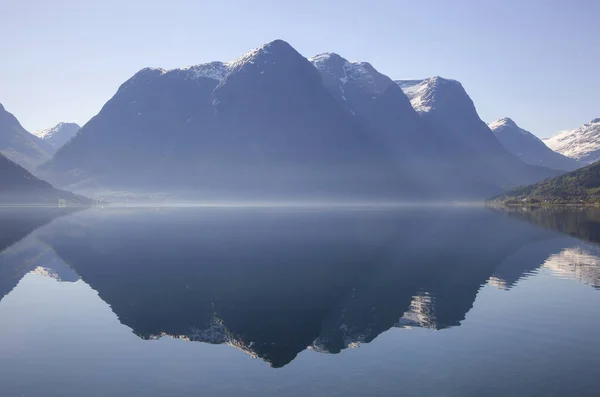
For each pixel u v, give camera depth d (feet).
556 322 154.92
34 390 110.63
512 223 599.16
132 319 168.25
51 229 523.29
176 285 228.02
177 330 155.53
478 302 184.75
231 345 141.08
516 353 128.06
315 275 252.01
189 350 136.87
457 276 242.17
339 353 132.67
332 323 162.71
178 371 121.19
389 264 284.82
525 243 377.50
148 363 126.72
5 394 108.68
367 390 108.37
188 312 178.40
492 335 143.43
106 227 557.74
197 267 279.08
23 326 158.92
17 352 134.41
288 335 150.10
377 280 236.22
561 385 108.37
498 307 176.04
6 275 253.03
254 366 124.36
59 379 116.47
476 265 275.39
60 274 256.73
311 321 165.68
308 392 108.27
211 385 112.78
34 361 127.85
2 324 161.27
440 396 104.47
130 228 544.21
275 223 627.05
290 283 231.71
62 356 131.64
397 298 196.54
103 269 272.31
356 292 210.38
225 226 577.02
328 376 116.67
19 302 192.95
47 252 340.18
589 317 159.94
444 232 489.26
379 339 143.84
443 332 148.36
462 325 154.81
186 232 498.28
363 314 173.06
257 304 190.70
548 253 316.60
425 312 172.65
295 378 116.06
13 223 602.44
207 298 201.46
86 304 189.78
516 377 112.98
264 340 145.48
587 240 391.65
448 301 188.65
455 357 126.31
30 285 227.20
